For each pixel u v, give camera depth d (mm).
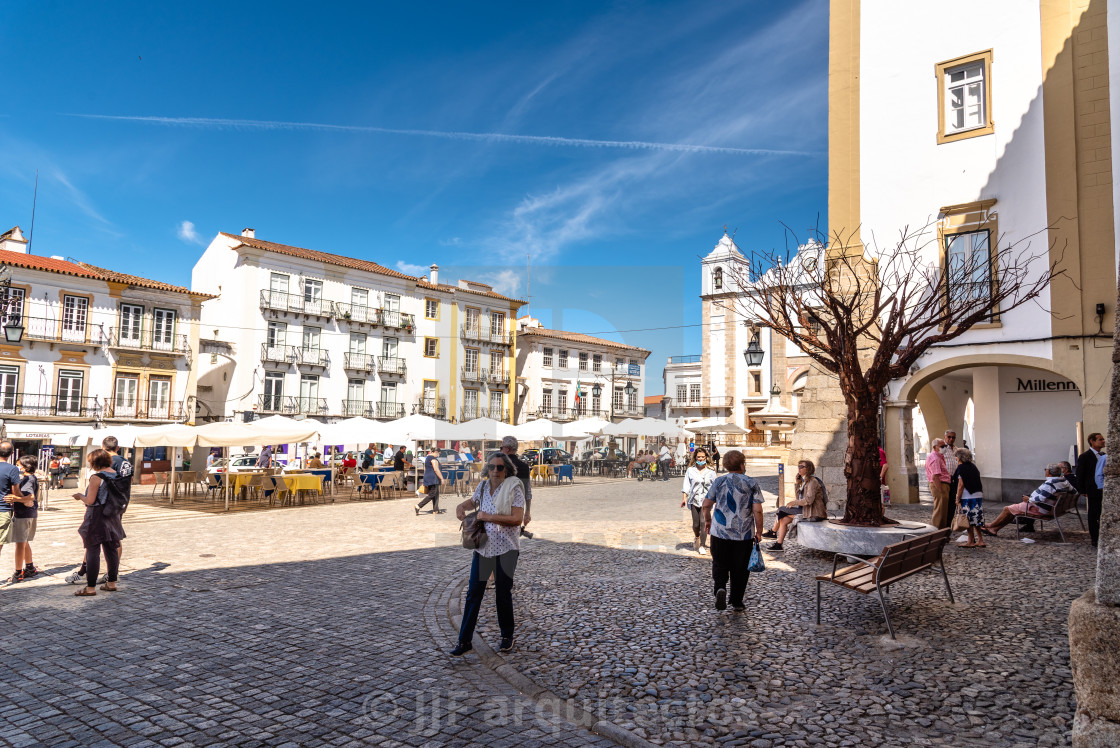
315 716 3963
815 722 3783
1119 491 2869
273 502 17938
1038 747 3455
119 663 4922
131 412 30719
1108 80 12492
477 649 5082
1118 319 2982
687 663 4723
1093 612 2814
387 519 14391
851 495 9180
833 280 14234
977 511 9516
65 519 14500
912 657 4820
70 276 29078
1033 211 13000
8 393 27484
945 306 9406
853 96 15023
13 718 3975
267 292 35906
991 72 13578
